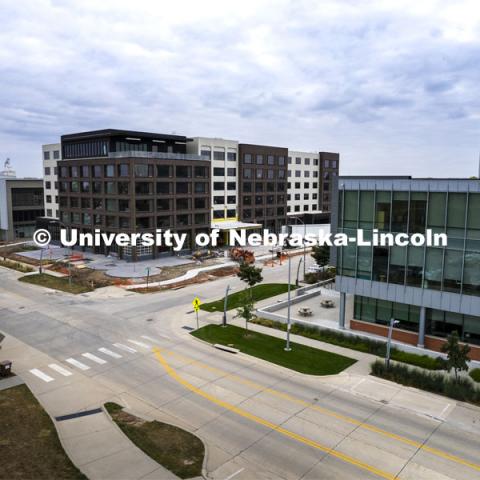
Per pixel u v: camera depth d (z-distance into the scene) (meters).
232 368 30.67
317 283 56.34
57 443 21.06
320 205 120.50
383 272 35.12
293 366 31.09
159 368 30.52
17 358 32.09
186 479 18.53
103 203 75.19
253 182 98.12
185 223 79.69
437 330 33.94
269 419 23.78
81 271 64.00
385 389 27.70
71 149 83.38
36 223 100.06
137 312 44.25
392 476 19.09
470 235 30.95
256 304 47.53
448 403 25.97
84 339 36.22
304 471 19.33
